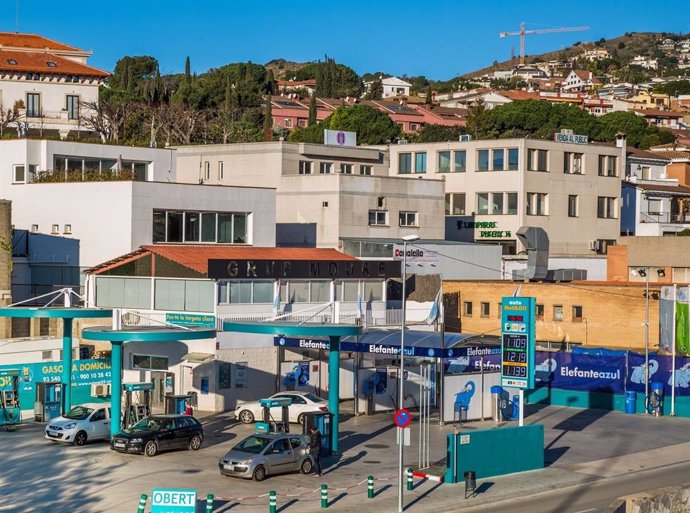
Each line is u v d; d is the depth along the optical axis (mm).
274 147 89000
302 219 84375
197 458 43938
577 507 36906
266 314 58656
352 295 64375
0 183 73438
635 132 187000
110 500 36562
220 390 55781
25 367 54062
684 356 61875
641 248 86562
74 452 44719
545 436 51312
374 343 53000
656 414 57781
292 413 52281
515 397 56031
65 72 121000
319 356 60062
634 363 59781
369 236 84188
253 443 40938
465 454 40844
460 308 77438
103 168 75750
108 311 52312
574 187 103625
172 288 58312
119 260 60062
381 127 173625
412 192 86938
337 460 44438
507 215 100188
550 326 74062
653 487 40594
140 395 52375
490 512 36000
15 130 113062
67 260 69125
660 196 115125
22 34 127375
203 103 193500
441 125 199625
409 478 38875
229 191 70938
